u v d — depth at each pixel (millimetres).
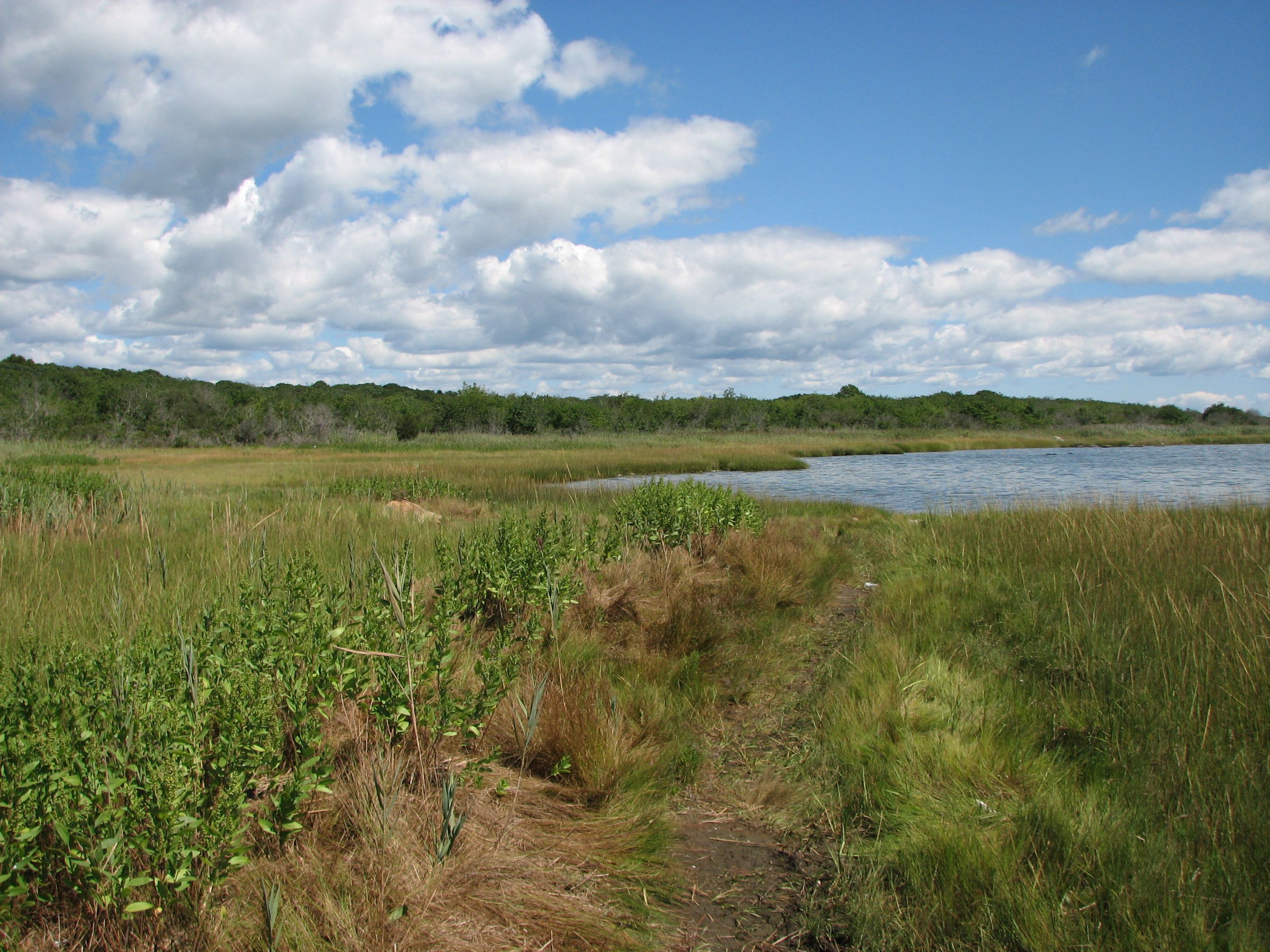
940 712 4016
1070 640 4941
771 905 2711
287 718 2986
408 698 3096
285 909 2238
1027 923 2385
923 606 6383
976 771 3387
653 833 3076
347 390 99938
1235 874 2549
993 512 11938
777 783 3553
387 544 7762
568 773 3422
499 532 5941
